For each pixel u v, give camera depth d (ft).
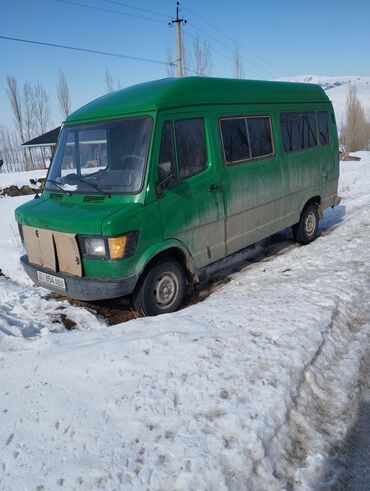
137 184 14.94
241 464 7.81
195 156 16.85
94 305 18.11
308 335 12.00
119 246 14.03
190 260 16.88
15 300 18.44
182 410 9.10
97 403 9.61
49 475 7.80
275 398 9.31
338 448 8.71
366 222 26.30
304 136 23.71
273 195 21.21
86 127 16.84
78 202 15.84
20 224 16.99
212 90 17.98
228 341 11.57
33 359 12.05
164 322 13.30
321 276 17.46
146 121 15.37
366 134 155.22
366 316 14.21
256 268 20.86
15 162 144.66
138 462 7.88
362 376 11.11
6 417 9.61
